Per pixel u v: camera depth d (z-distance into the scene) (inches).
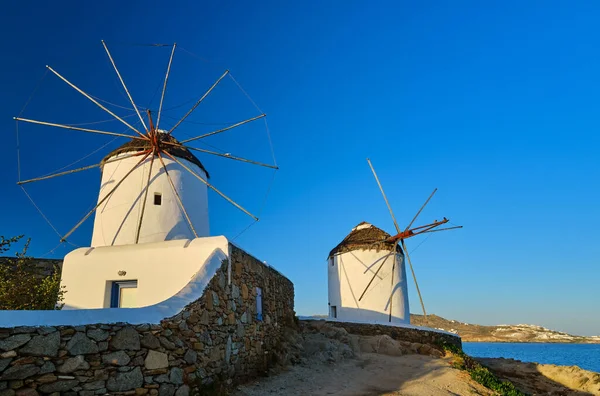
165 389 264.2
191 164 669.9
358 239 995.9
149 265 425.7
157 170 631.8
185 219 629.9
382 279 941.8
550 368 842.2
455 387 460.1
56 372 221.1
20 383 209.0
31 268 577.3
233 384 364.2
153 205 612.7
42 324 225.0
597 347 4293.8
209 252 409.7
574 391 724.7
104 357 239.8
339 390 401.4
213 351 335.9
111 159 654.5
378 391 408.2
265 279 519.2
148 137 610.9
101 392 233.0
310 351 568.7
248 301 443.2
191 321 305.6
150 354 261.3
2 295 395.2
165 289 412.8
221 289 373.1
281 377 438.0
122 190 624.1
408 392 410.0
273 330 526.0
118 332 250.1
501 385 530.3
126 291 444.5
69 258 451.5
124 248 442.0
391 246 969.5
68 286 442.3
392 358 619.5
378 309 922.7
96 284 436.1
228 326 376.5
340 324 779.4
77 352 230.2
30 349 215.2
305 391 387.2
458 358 658.8
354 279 952.9
